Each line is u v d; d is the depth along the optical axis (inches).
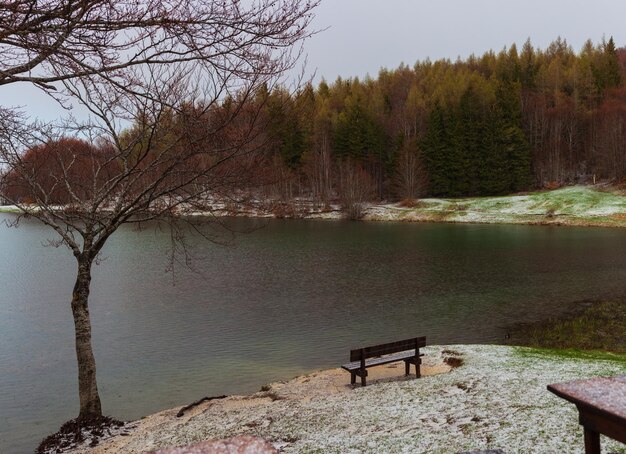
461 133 3437.5
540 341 683.4
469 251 1599.4
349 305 925.8
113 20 195.3
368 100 4643.2
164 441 376.8
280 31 225.9
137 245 1887.3
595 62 4744.1
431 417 353.7
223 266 1390.3
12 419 486.6
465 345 613.9
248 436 124.0
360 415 377.1
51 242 520.1
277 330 772.0
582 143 3919.8
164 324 817.5
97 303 973.8
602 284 1049.5
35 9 180.5
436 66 5605.3
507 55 5388.8
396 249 1680.6
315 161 3553.2
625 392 149.7
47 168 467.2
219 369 609.3
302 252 1647.4
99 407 439.2
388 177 3735.2
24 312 922.1
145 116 370.6
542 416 326.3
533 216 2640.3
